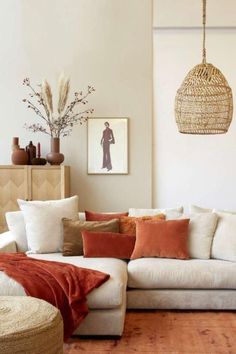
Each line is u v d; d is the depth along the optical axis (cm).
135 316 371
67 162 580
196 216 429
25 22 582
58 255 416
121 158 578
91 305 319
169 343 312
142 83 579
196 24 605
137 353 295
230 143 623
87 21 581
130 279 383
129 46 580
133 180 579
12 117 581
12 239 437
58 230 432
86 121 579
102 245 407
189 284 379
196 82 395
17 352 219
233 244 404
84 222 430
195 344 309
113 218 448
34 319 239
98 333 321
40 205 439
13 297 277
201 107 395
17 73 582
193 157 626
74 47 582
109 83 579
